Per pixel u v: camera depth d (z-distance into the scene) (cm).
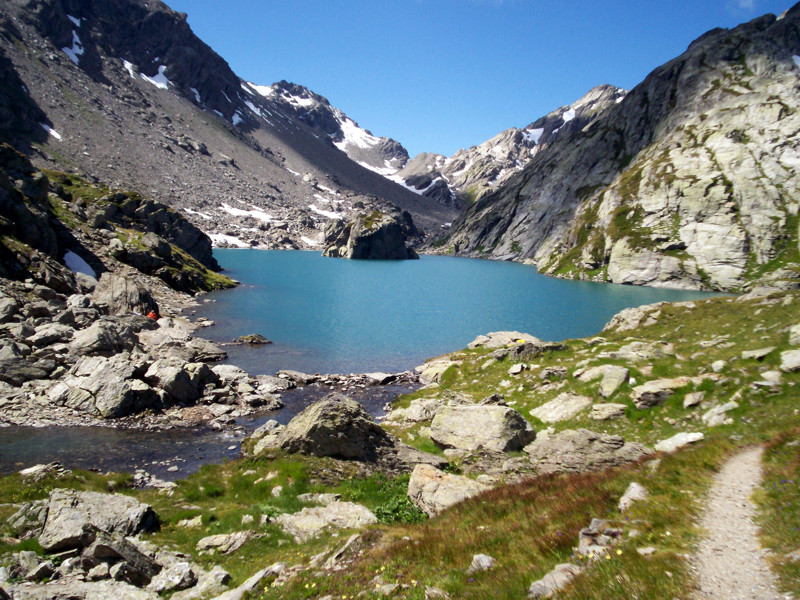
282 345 6059
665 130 19900
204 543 1631
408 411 3512
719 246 13700
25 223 6322
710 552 898
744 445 1603
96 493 1822
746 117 16338
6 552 1374
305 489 2197
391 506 1891
